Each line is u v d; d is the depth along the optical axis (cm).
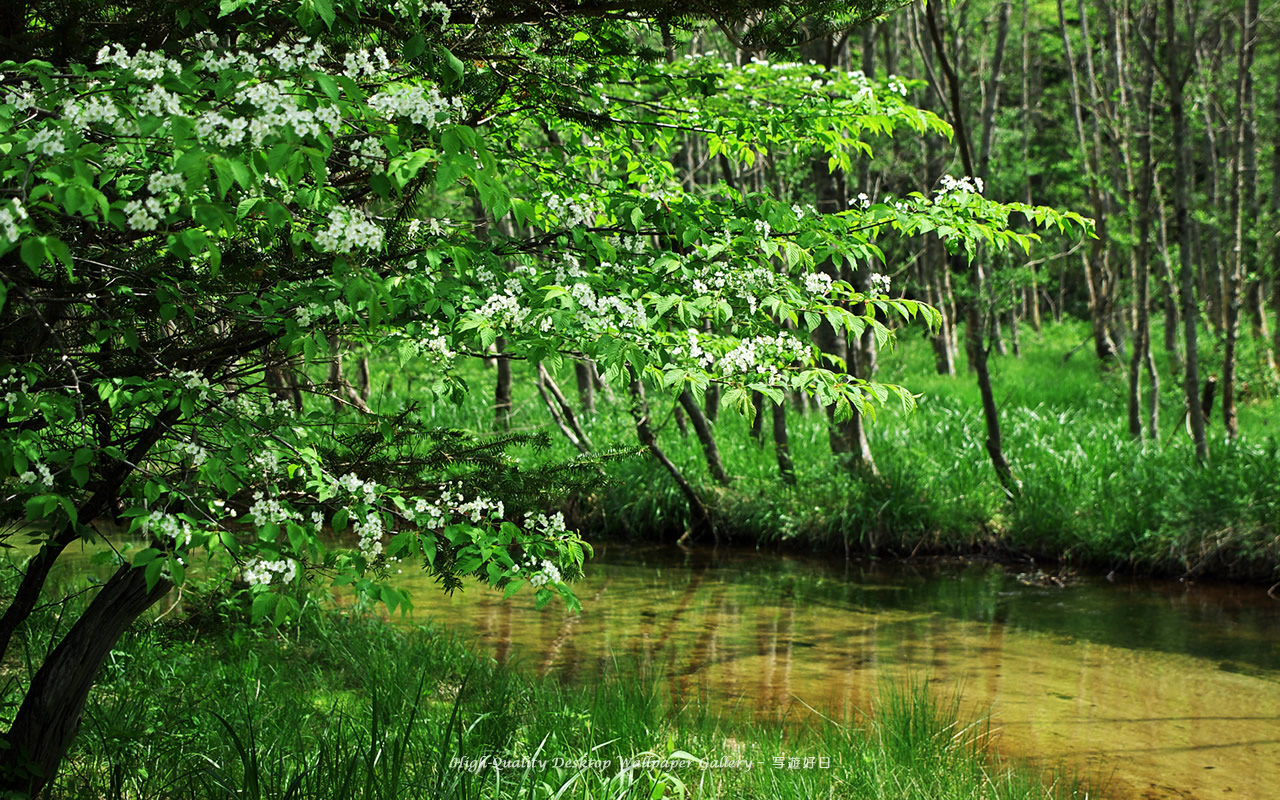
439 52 294
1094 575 1029
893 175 1639
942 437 1315
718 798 445
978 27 2273
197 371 306
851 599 922
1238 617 866
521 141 440
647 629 798
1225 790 509
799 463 1231
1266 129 2066
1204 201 1847
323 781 381
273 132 227
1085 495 1109
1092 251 1983
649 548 1146
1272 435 1175
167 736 437
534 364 282
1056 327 2789
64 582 689
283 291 287
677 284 337
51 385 277
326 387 367
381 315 248
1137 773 530
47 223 241
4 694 422
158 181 226
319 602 682
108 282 284
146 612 620
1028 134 2283
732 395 296
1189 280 1136
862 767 477
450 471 360
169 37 309
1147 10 1373
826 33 402
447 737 389
